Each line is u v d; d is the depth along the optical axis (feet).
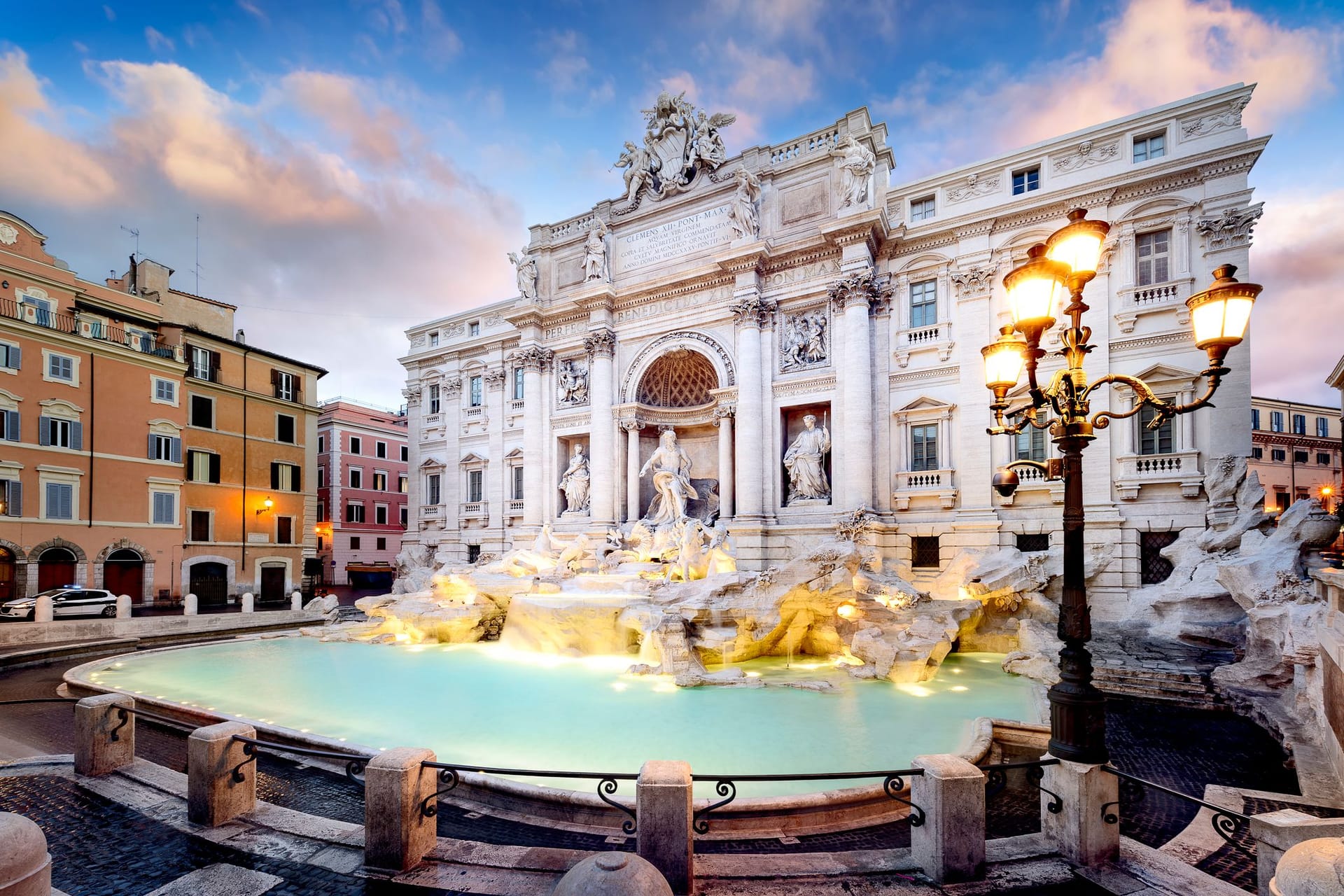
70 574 110.11
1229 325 20.83
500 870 22.33
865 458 92.89
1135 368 81.41
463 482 144.46
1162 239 81.87
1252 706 44.01
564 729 41.75
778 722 42.93
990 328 90.07
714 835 27.55
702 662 62.59
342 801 30.99
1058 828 23.49
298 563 148.77
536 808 29.73
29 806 27.50
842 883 21.29
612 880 14.52
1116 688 51.60
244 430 139.13
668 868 20.48
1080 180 86.02
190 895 20.74
